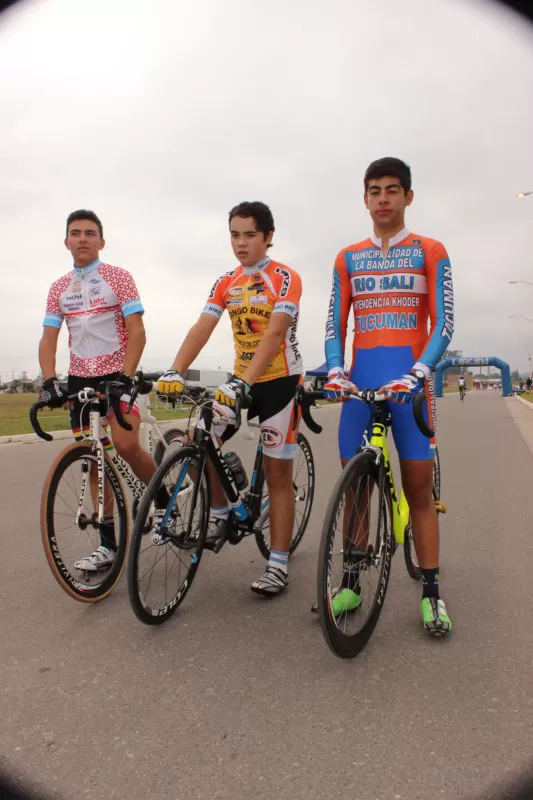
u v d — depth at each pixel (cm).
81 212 310
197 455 267
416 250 247
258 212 279
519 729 172
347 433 259
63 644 230
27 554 348
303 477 356
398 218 248
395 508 244
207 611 266
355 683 200
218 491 294
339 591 226
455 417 1752
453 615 260
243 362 296
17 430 1145
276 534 289
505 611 264
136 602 234
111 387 275
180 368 275
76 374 320
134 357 308
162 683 200
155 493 241
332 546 210
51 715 181
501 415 1852
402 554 354
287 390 286
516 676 204
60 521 264
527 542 372
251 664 214
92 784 150
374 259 252
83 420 315
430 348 233
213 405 270
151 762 159
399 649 226
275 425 284
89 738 169
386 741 167
